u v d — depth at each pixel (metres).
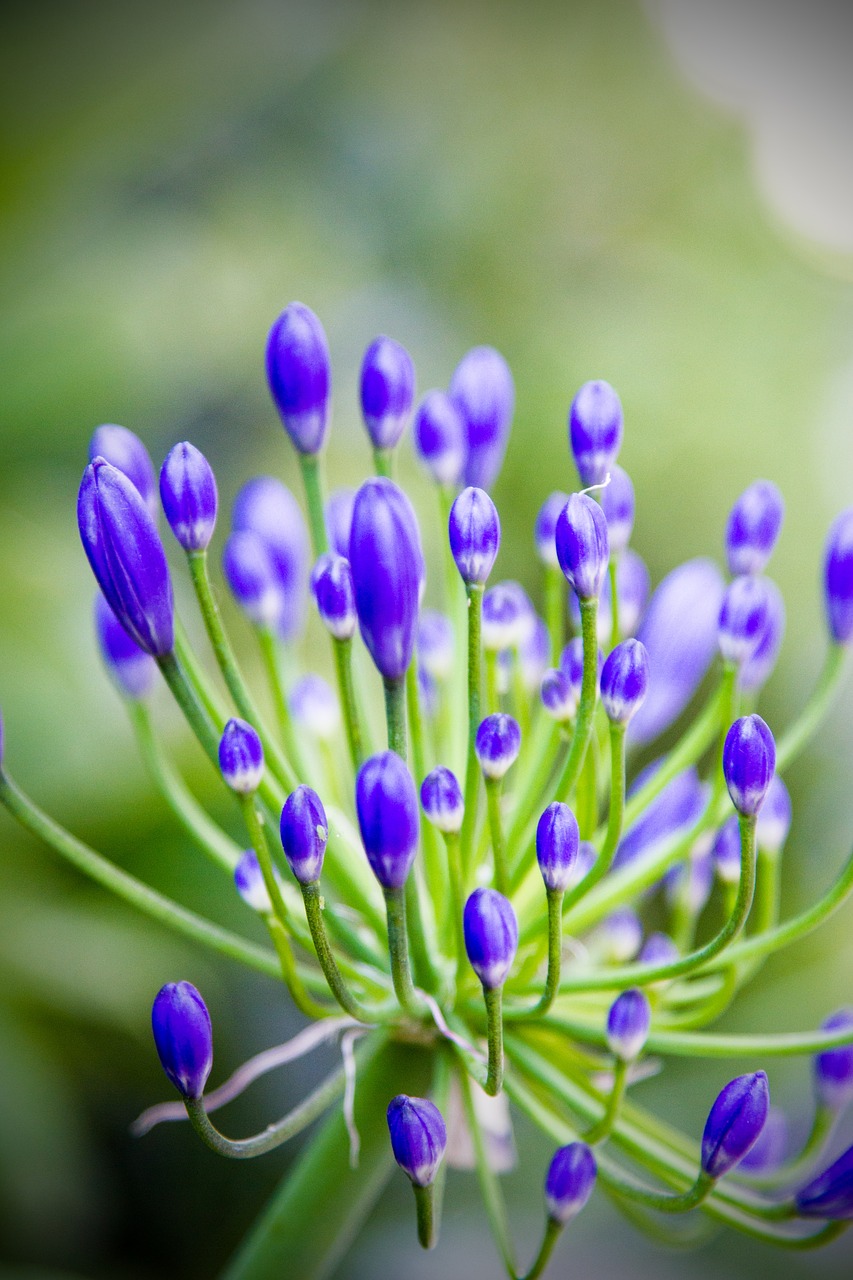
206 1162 0.85
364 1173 0.40
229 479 1.00
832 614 0.40
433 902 0.40
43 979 0.66
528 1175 0.81
